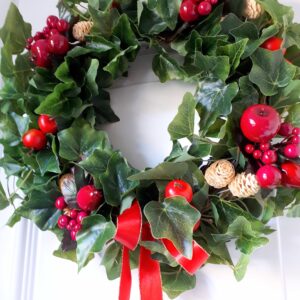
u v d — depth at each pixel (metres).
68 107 0.45
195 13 0.44
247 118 0.39
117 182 0.42
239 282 0.47
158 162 0.48
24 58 0.49
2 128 0.48
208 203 0.42
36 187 0.45
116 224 0.42
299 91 0.41
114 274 0.46
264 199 0.42
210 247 0.42
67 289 0.51
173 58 0.47
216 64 0.43
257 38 0.44
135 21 0.48
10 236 0.54
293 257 0.48
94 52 0.47
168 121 0.48
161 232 0.38
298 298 0.47
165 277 0.45
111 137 0.49
